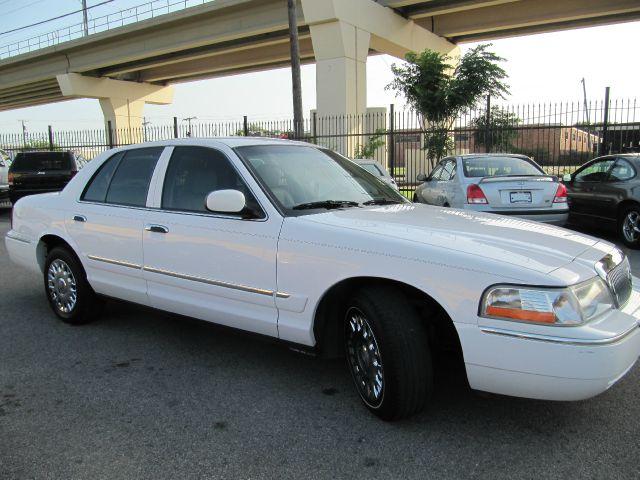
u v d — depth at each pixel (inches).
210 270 152.9
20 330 199.2
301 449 117.4
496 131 646.5
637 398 138.2
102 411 136.0
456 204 345.4
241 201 141.8
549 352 104.4
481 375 112.2
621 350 107.0
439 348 133.5
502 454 114.2
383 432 124.0
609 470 107.8
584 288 110.5
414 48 1102.4
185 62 1652.3
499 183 329.1
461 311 112.0
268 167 157.4
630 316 115.7
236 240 146.6
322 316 136.3
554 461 111.3
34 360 169.9
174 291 164.9
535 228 139.9
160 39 1347.2
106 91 1705.2
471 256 114.3
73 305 200.2
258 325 145.7
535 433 122.3
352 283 131.5
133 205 177.2
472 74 831.7
